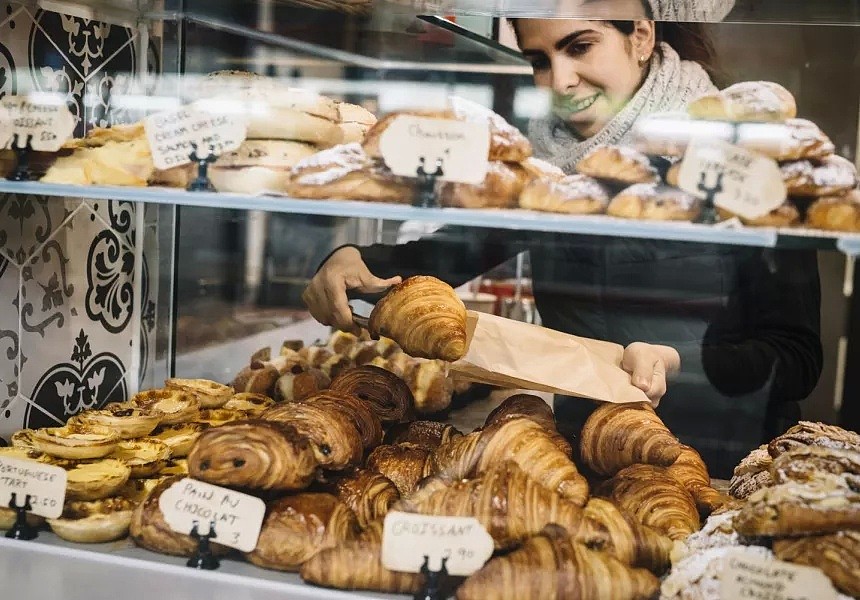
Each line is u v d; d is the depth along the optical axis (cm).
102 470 139
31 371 167
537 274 165
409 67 191
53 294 171
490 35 190
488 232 165
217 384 181
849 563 104
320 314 177
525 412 150
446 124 126
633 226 120
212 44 188
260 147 134
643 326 162
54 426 173
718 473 165
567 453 137
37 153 142
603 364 159
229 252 185
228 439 127
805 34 190
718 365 161
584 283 162
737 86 123
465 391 164
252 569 128
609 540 118
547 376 157
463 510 118
